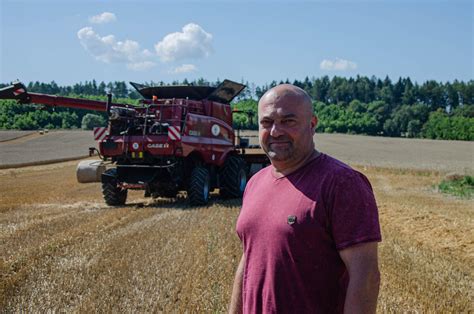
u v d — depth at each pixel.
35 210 13.51
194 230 9.91
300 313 2.51
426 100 151.38
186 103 13.88
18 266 7.16
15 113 96.06
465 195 20.25
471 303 5.87
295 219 2.52
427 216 13.40
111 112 13.34
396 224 12.30
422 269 7.37
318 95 168.50
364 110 128.00
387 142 77.12
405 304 5.68
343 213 2.44
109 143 13.56
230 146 15.82
